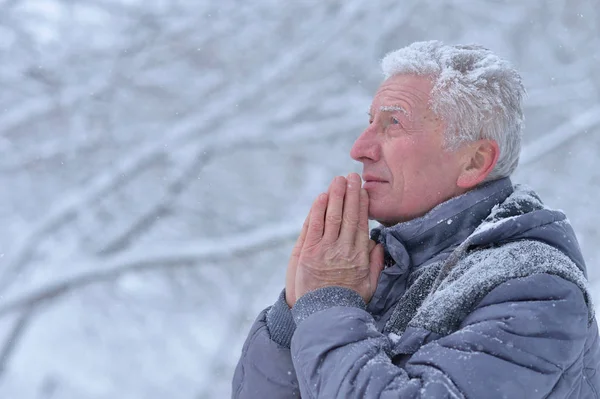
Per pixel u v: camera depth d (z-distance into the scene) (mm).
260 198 7250
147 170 6699
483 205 1303
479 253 1196
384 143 1365
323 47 6617
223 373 6930
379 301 1302
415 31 7172
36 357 6598
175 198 6492
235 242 5504
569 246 1204
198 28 6746
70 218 6070
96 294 6934
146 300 7074
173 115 6914
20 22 6586
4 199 6703
